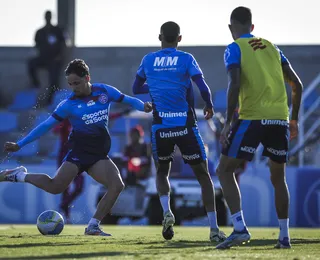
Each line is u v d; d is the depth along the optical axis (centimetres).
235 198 1958
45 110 7050
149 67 2392
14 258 1673
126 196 5088
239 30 2038
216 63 7962
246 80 1948
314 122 7025
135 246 2070
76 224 5125
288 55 8062
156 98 2372
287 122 1978
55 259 1659
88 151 2553
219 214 5169
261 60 1962
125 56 8169
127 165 5088
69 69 2512
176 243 2223
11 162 6203
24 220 5334
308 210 5422
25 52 8412
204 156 2369
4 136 7056
